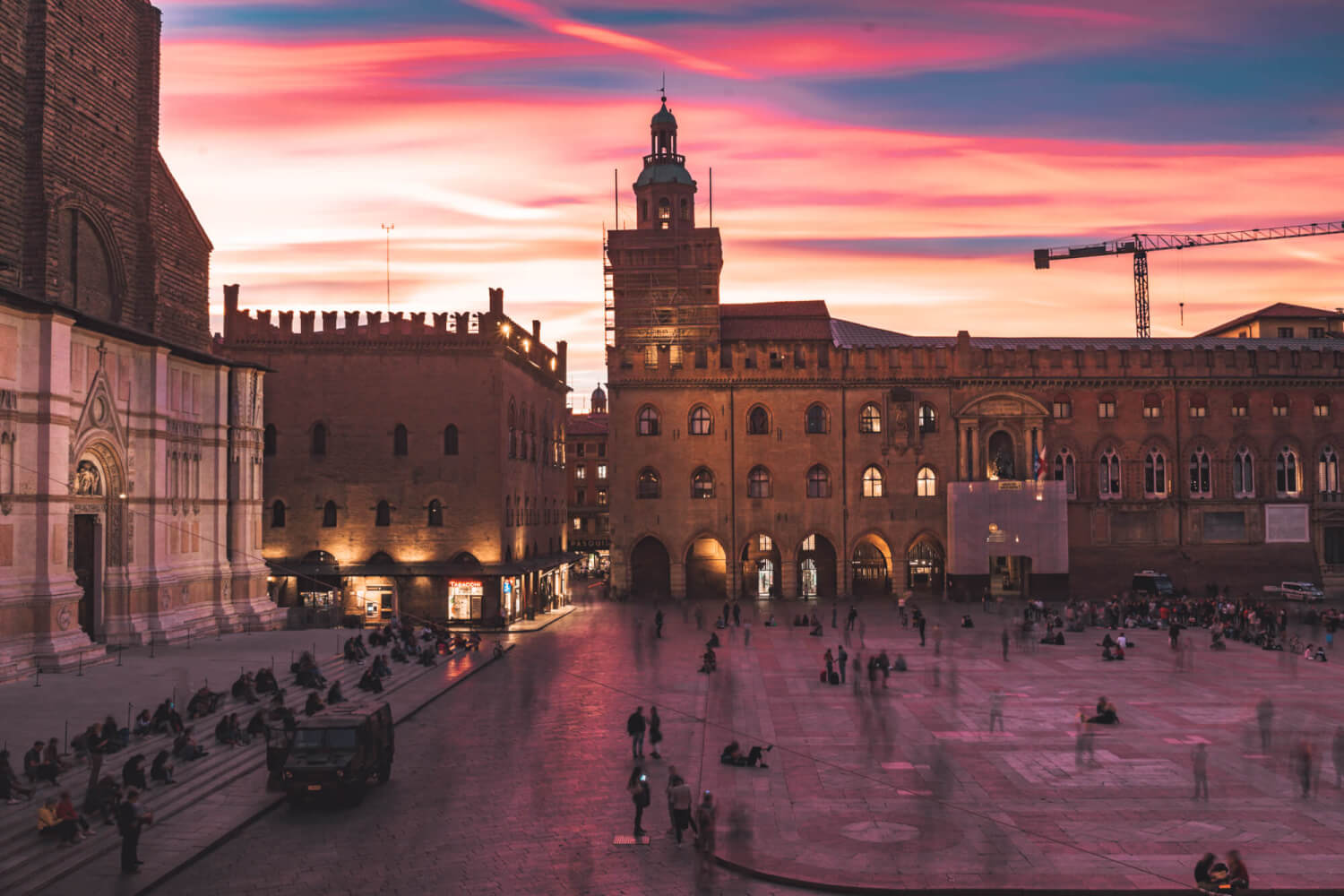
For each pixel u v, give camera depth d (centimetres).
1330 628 6062
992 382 8550
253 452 6066
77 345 4581
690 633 6494
